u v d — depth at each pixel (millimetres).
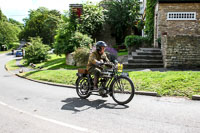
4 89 9172
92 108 5270
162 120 4188
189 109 4887
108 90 5770
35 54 28359
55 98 6672
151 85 7184
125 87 5637
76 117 4582
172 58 11477
